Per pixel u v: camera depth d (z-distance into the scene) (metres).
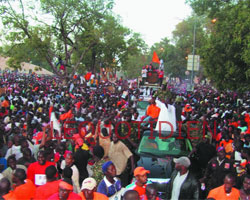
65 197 4.12
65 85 35.78
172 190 5.21
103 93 24.38
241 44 16.80
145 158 7.20
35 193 4.70
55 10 33.34
